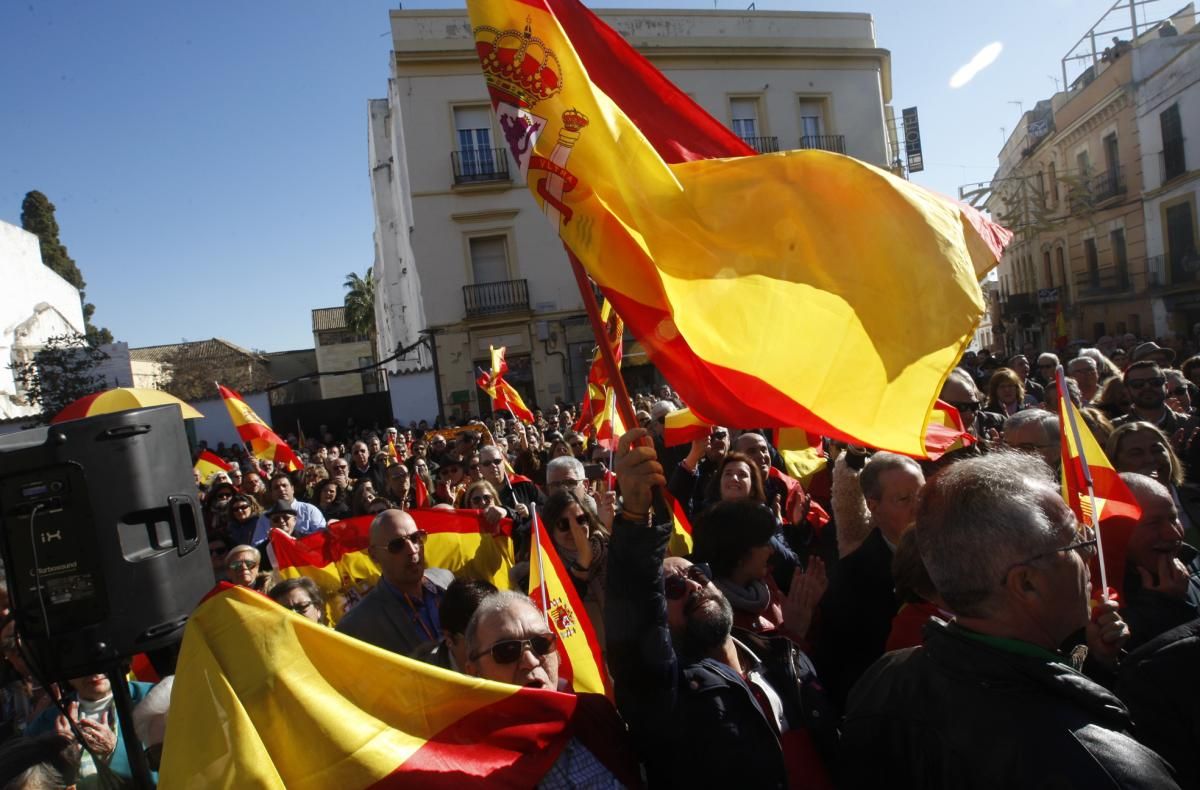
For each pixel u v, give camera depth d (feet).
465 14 85.92
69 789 8.81
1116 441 13.83
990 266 8.11
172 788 6.41
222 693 6.68
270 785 6.36
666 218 8.17
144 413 7.57
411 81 84.84
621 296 8.05
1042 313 112.98
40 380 72.79
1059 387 10.77
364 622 13.01
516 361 87.56
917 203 7.63
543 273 87.81
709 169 8.30
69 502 7.18
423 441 54.19
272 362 174.29
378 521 13.29
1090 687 5.62
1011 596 5.91
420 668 7.28
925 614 9.04
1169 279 89.51
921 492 6.73
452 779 6.85
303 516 23.65
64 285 99.25
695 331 7.99
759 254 8.04
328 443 82.53
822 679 10.67
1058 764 5.19
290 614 7.08
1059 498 6.19
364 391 158.20
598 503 16.47
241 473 34.63
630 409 7.82
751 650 9.34
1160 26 94.53
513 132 8.30
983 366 53.67
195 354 152.66
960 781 5.64
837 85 95.09
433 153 85.30
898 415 7.22
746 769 7.64
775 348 7.80
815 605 11.11
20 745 8.88
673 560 8.89
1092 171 102.01
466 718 7.23
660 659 7.34
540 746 7.37
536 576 10.95
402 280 116.88
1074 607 5.94
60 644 7.14
